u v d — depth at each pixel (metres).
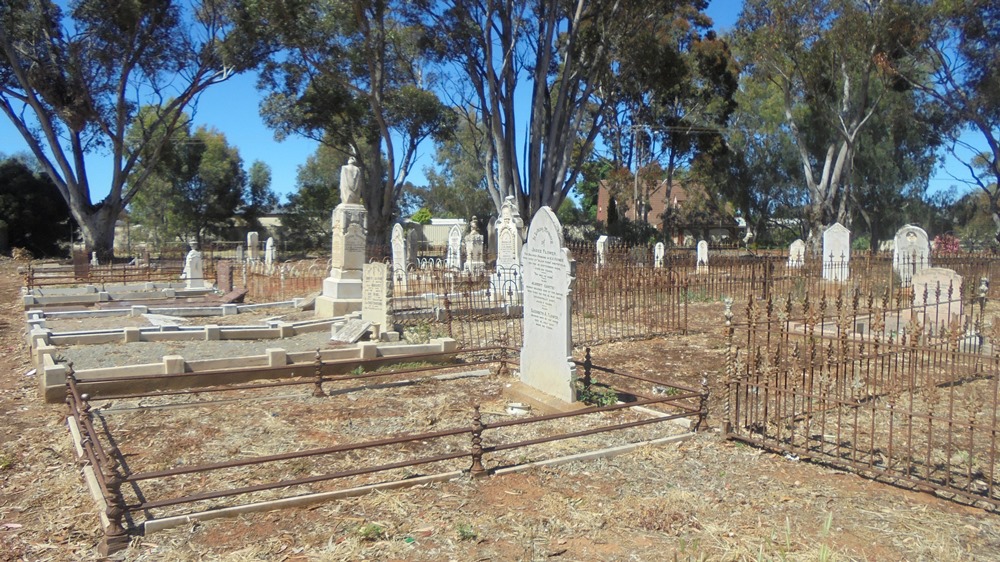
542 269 7.79
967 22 31.25
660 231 52.91
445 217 86.12
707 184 52.22
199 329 11.85
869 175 45.00
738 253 40.06
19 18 32.28
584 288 14.58
